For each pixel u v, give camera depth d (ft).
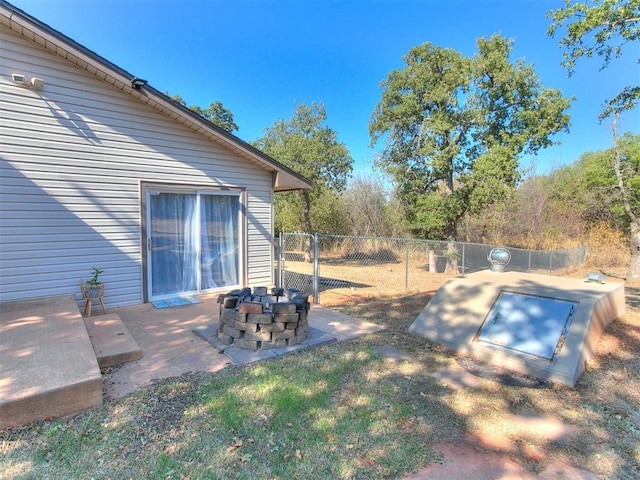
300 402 8.85
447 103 36.76
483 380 10.55
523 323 12.75
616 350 12.28
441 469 6.58
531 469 6.64
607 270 41.91
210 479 6.20
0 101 15.01
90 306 16.40
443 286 16.39
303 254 51.83
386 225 59.47
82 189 17.10
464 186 37.91
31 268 15.94
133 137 18.48
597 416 8.65
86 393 8.37
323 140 45.09
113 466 6.48
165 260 20.10
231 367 11.11
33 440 7.15
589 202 50.31
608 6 15.37
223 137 20.34
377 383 10.21
